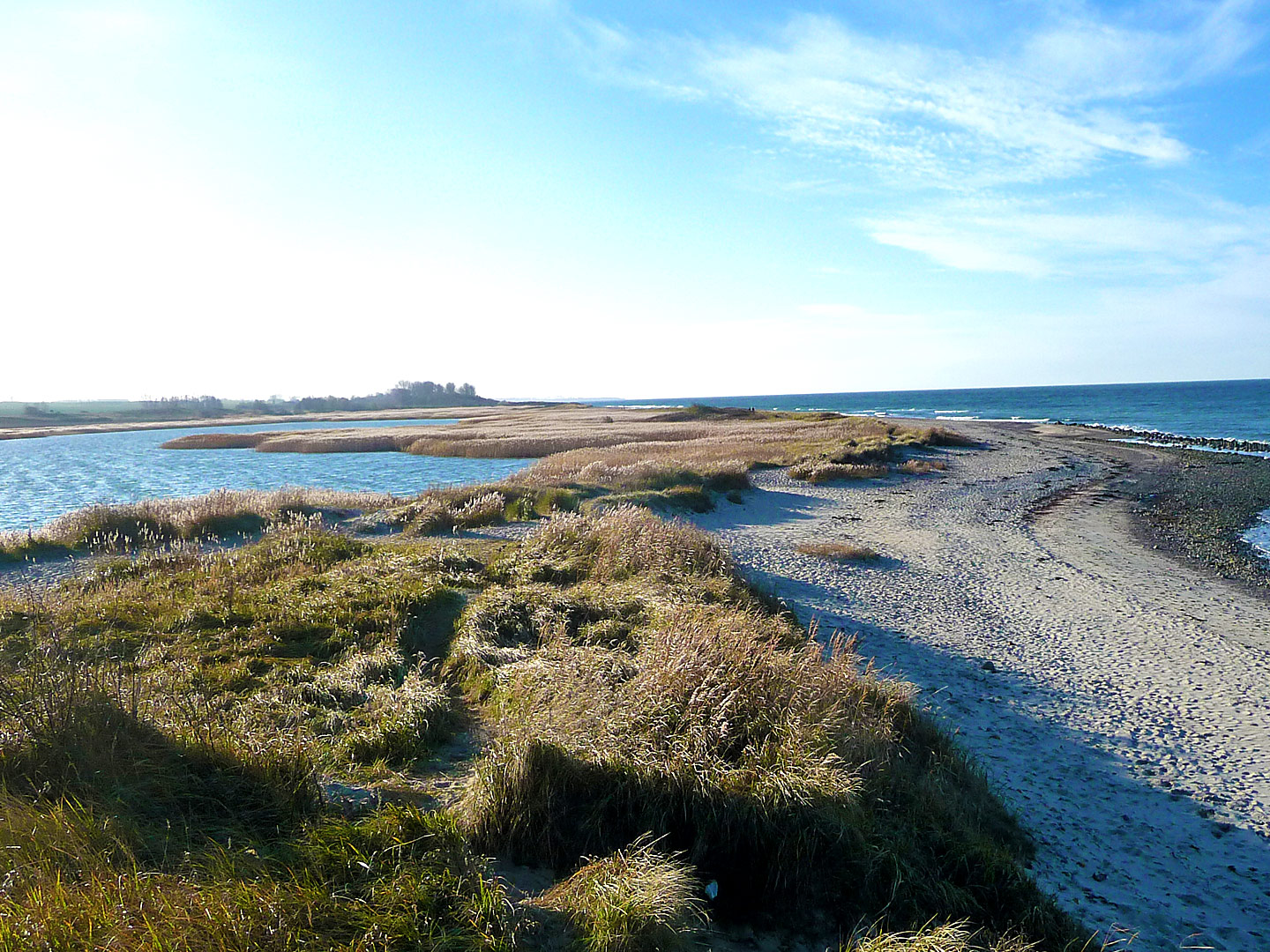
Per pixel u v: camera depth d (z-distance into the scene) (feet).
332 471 140.05
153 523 56.03
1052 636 42.98
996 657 38.93
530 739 17.61
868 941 15.08
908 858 17.47
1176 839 22.81
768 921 15.89
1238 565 63.57
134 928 10.60
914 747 24.11
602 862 15.30
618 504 69.92
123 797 14.02
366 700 22.95
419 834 14.53
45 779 14.10
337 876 13.03
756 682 21.43
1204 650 41.01
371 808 16.02
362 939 11.54
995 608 48.11
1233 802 25.12
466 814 16.55
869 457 128.36
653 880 14.44
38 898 10.70
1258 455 162.81
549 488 74.38
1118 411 403.75
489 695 24.11
